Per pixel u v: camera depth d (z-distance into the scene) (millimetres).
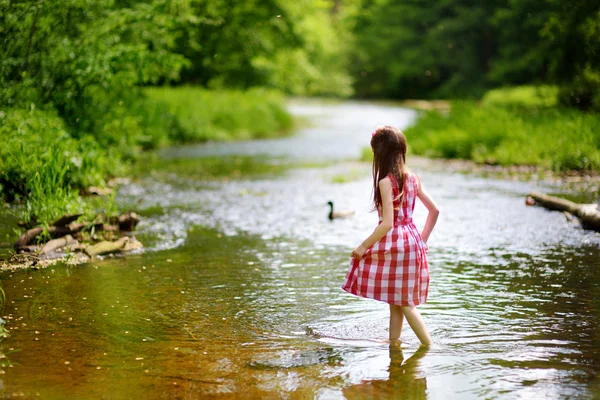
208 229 8305
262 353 4273
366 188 11852
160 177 13305
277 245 7438
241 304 5328
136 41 13062
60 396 3604
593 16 18156
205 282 5949
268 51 30172
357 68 61125
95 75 11055
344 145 20641
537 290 5609
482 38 45906
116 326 4777
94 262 6613
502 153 14539
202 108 23438
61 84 11039
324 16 59344
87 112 12047
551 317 4930
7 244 7211
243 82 31422
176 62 12258
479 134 15984
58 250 6969
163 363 4090
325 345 4426
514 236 7688
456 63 47562
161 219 8898
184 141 21609
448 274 6152
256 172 14250
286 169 14773
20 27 9859
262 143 21469
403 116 34875
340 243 7543
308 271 6344
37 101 10531
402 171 4355
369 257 4355
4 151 8461
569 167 13070
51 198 7449
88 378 3850
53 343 4422
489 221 8555
